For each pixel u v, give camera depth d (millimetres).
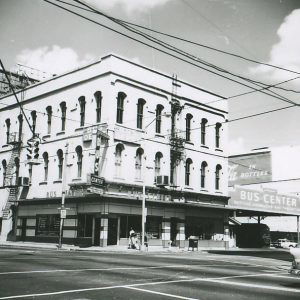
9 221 38031
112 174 30750
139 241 29828
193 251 32250
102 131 30891
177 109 36562
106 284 11109
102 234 29922
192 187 37031
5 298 8711
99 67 32406
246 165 60750
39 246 30219
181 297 9508
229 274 14789
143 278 12594
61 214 29406
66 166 32031
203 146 38719
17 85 44688
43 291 9688
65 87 35031
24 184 36250
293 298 9789
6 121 41062
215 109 40531
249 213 46750
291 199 46750
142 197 32094
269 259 25719
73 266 15094
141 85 33688
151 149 33906
